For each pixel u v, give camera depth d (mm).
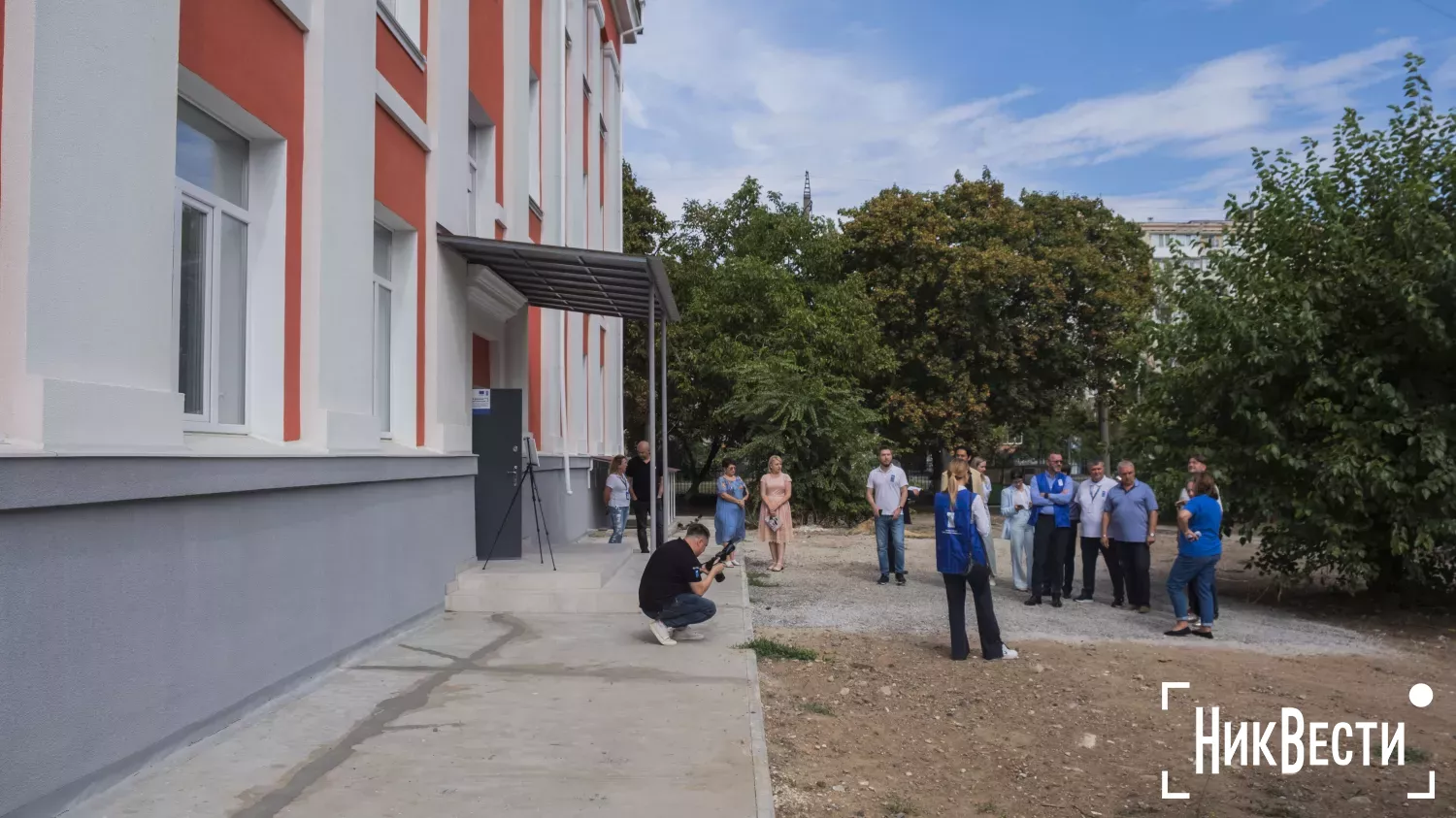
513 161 14125
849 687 8016
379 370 9859
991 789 5887
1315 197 13219
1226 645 10492
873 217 34656
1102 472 13156
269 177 7363
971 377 36531
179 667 5344
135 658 4941
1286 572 13250
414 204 10133
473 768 5289
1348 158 13172
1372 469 11703
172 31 5633
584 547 14047
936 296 34562
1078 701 8000
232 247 7109
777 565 16094
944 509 9328
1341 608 13289
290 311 7434
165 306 5512
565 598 10336
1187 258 14352
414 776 5121
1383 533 12547
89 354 4891
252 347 7258
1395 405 11891
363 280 8469
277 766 5215
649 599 8828
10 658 4098
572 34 19641
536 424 16109
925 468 47250
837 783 5699
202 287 6707
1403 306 11875
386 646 8445
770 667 8445
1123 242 38406
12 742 4102
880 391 35281
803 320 30172
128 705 4887
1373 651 10453
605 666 7891
